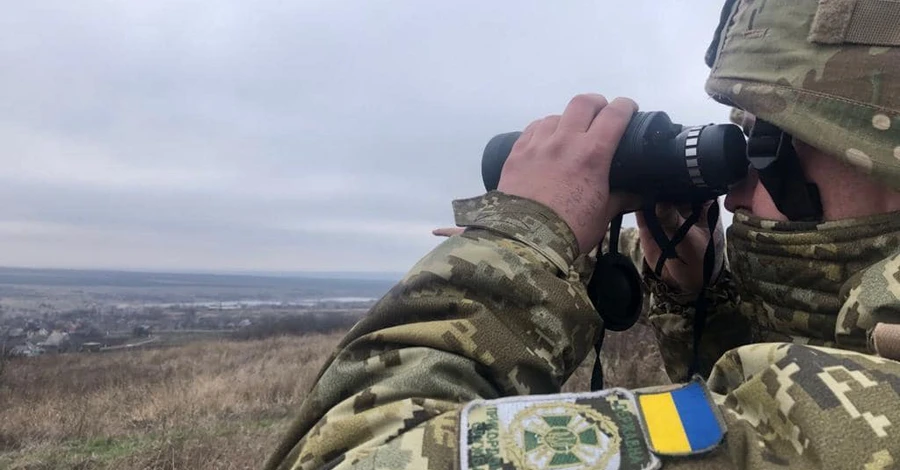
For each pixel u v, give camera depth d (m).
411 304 0.95
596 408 0.77
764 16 1.01
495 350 0.90
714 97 1.11
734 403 0.78
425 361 0.88
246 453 6.91
